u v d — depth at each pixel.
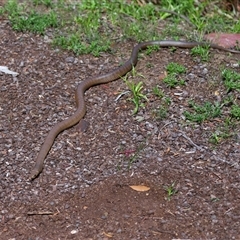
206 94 8.45
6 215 6.45
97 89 8.61
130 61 8.97
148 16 10.88
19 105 8.20
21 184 6.88
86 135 7.70
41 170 7.05
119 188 6.81
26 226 6.30
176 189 6.79
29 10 10.59
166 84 8.62
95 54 9.32
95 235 6.16
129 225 6.28
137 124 7.88
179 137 7.65
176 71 8.87
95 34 9.87
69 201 6.63
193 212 6.48
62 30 10.01
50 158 7.29
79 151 7.41
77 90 8.28
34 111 8.10
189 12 11.08
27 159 7.27
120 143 7.55
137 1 11.22
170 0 11.26
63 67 9.05
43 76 8.83
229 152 7.42
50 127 7.83
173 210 6.50
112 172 7.06
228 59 9.37
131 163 7.20
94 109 8.19
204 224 6.32
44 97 8.38
